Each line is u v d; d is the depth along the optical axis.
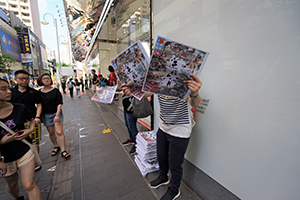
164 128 1.51
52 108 2.49
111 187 1.89
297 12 0.81
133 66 1.15
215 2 1.27
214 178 1.49
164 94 1.16
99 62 10.02
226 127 1.31
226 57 1.23
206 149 1.55
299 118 0.87
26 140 1.42
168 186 1.83
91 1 4.56
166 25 1.93
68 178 2.08
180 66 1.02
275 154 1.00
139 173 2.13
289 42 0.86
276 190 1.02
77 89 10.14
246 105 1.13
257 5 0.98
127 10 3.90
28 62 19.95
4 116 1.26
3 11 16.03
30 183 1.35
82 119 4.95
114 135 3.50
